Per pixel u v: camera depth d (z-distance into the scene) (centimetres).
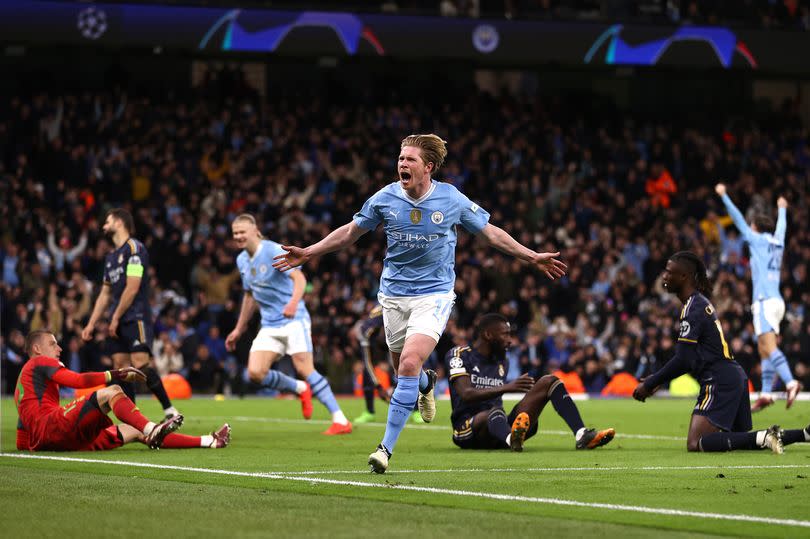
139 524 649
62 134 3322
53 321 2714
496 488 818
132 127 3384
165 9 3316
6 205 3069
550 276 959
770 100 4353
